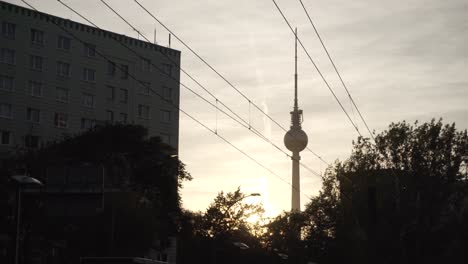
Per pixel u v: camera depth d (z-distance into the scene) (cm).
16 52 10819
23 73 10869
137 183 7950
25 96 10862
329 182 7869
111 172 7719
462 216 7800
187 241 9512
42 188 3484
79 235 6781
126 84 12025
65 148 7700
